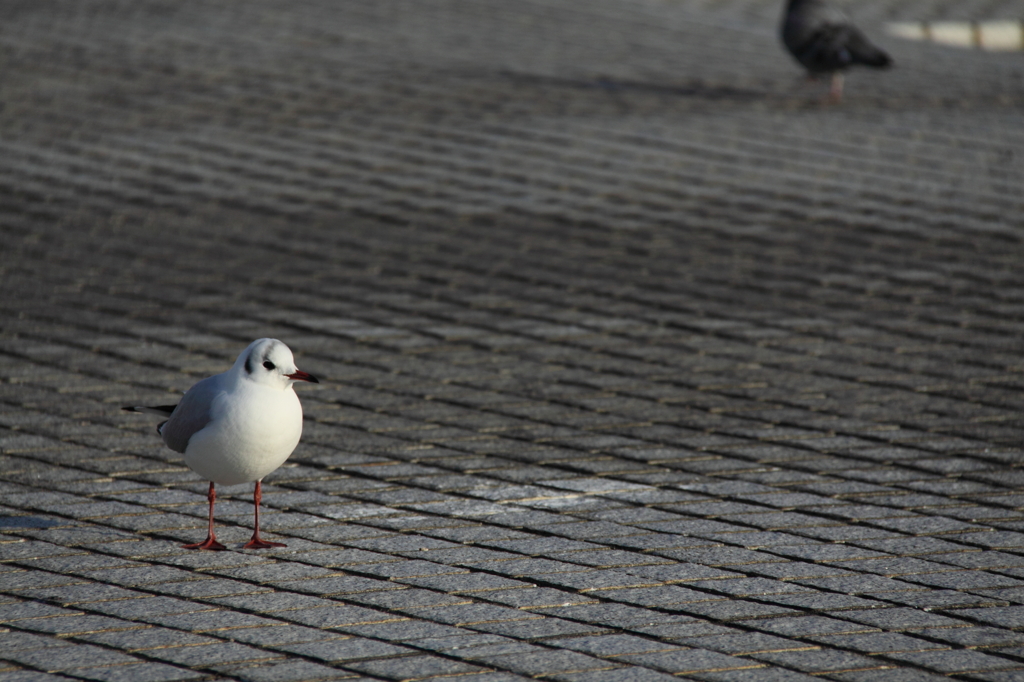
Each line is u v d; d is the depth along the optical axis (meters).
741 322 12.92
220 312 12.94
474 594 7.49
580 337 12.50
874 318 13.05
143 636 6.87
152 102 20.94
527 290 13.76
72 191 16.66
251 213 16.09
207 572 7.73
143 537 8.27
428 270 14.30
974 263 14.75
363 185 17.30
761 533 8.47
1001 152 19.39
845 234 15.73
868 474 9.51
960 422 10.54
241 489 9.16
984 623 7.18
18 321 12.48
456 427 10.40
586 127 20.23
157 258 14.45
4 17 26.50
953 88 23.59
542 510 8.84
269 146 18.89
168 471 9.44
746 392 11.20
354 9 28.77
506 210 16.44
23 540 8.14
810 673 6.56
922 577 7.79
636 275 14.26
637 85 22.95
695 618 7.21
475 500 9.01
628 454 9.88
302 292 13.55
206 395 7.82
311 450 9.88
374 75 23.00
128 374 11.31
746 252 15.05
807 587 7.65
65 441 9.88
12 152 18.14
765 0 32.31
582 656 6.71
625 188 17.41
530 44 25.97
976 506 8.94
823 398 11.07
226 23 26.81
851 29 21.80
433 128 19.98
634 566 7.93
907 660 6.71
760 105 21.89
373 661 6.62
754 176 18.05
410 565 7.89
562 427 10.42
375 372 11.56
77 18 26.73
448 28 27.17
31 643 6.76
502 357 11.98
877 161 18.84
